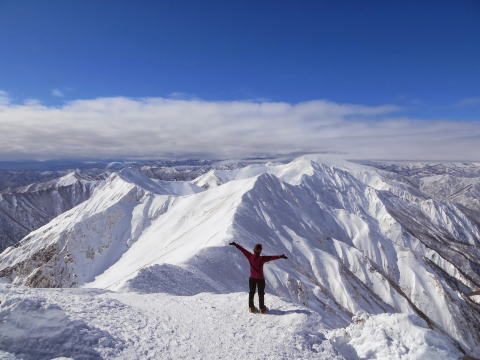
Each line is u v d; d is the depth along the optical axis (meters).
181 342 9.07
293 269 113.75
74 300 10.70
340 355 9.90
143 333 9.20
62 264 186.38
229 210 167.38
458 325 156.25
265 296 14.09
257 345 9.42
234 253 78.38
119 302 11.47
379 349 10.39
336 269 139.50
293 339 10.02
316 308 88.06
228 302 13.30
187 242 147.50
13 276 185.50
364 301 131.38
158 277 30.80
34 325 7.75
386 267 196.88
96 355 7.59
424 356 9.78
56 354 7.33
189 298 13.80
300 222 192.00
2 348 7.06
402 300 156.50
